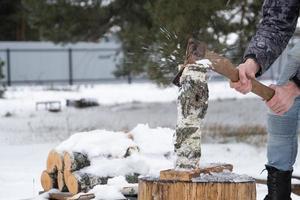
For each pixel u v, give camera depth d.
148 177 4.20
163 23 13.40
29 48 43.06
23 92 34.78
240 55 12.93
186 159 4.17
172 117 21.08
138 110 23.72
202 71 4.12
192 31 13.07
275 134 4.69
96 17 18.59
